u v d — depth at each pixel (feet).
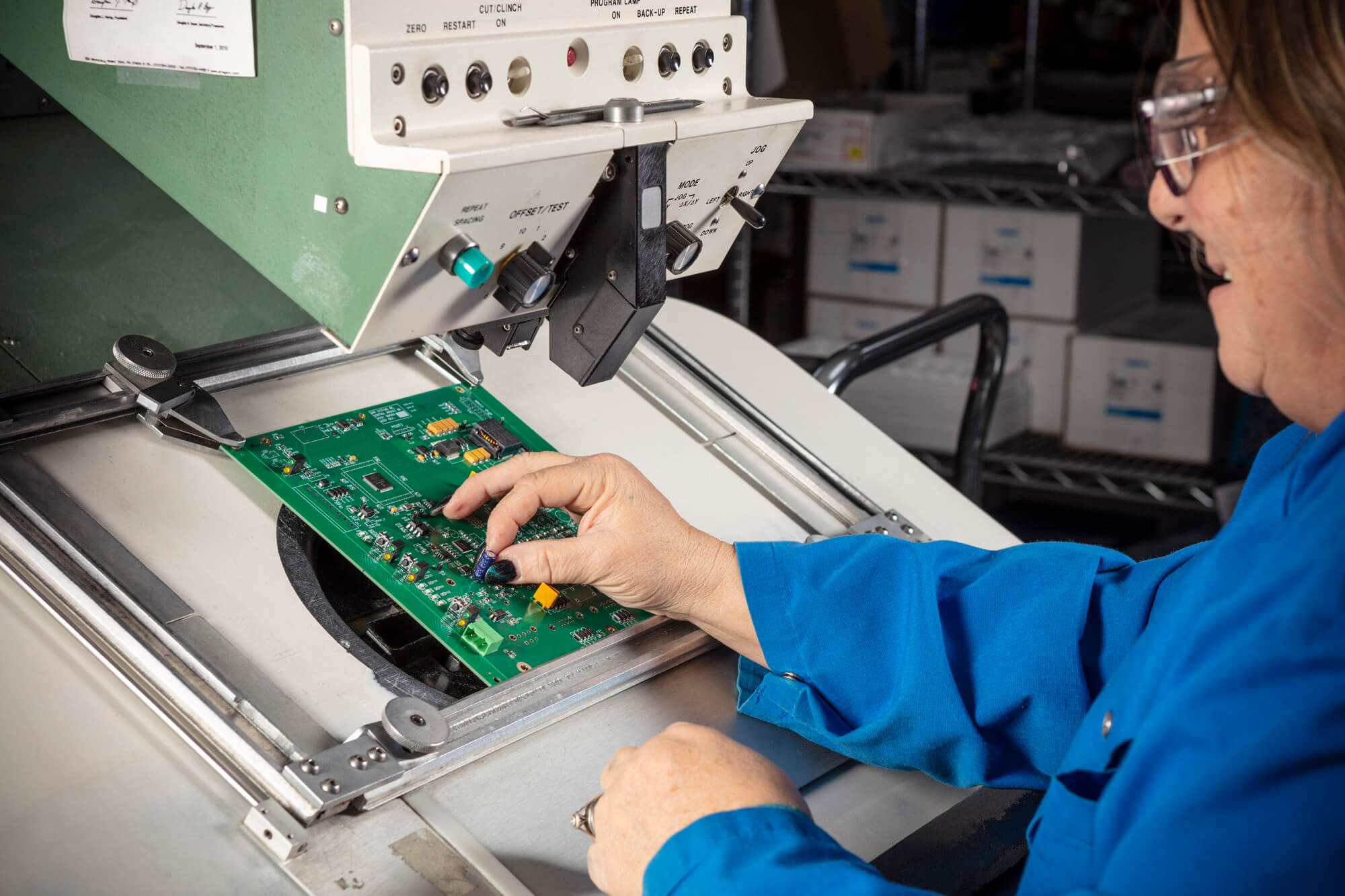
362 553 3.18
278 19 2.52
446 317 2.78
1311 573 1.92
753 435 4.18
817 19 8.58
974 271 9.20
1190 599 2.18
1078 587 3.09
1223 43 1.95
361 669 2.95
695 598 3.26
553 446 3.83
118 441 3.35
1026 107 10.25
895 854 2.72
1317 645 1.85
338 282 2.67
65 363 3.60
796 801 2.45
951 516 4.23
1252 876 1.80
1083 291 9.06
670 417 4.19
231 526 3.23
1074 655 3.01
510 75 2.56
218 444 3.41
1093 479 8.80
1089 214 8.23
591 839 2.67
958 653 3.14
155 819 2.44
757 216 3.13
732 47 3.02
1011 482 9.14
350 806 2.56
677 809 2.37
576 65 2.67
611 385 4.22
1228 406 8.86
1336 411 2.11
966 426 6.40
